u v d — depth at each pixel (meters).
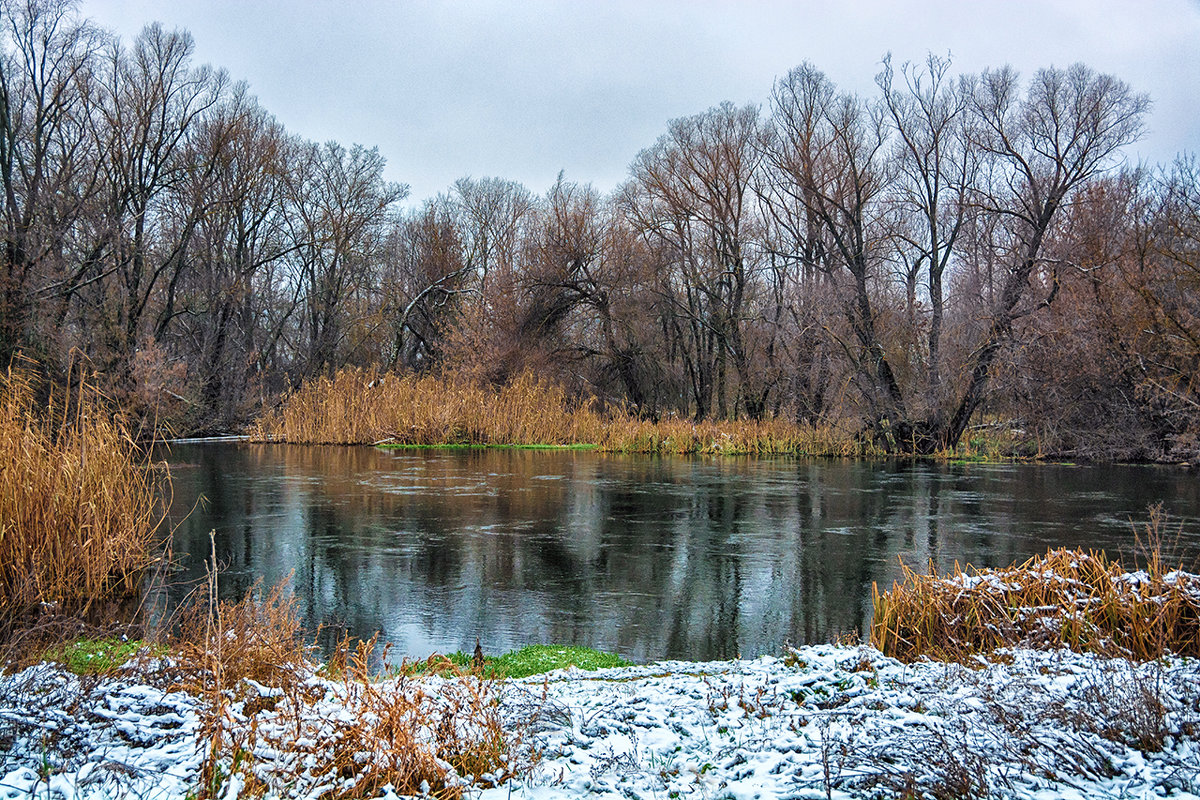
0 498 8.74
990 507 16.36
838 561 11.62
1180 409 23.75
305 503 16.08
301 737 3.89
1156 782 3.55
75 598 9.03
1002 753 3.80
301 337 47.41
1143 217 26.42
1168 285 24.52
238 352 39.69
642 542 12.84
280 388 42.19
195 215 33.66
